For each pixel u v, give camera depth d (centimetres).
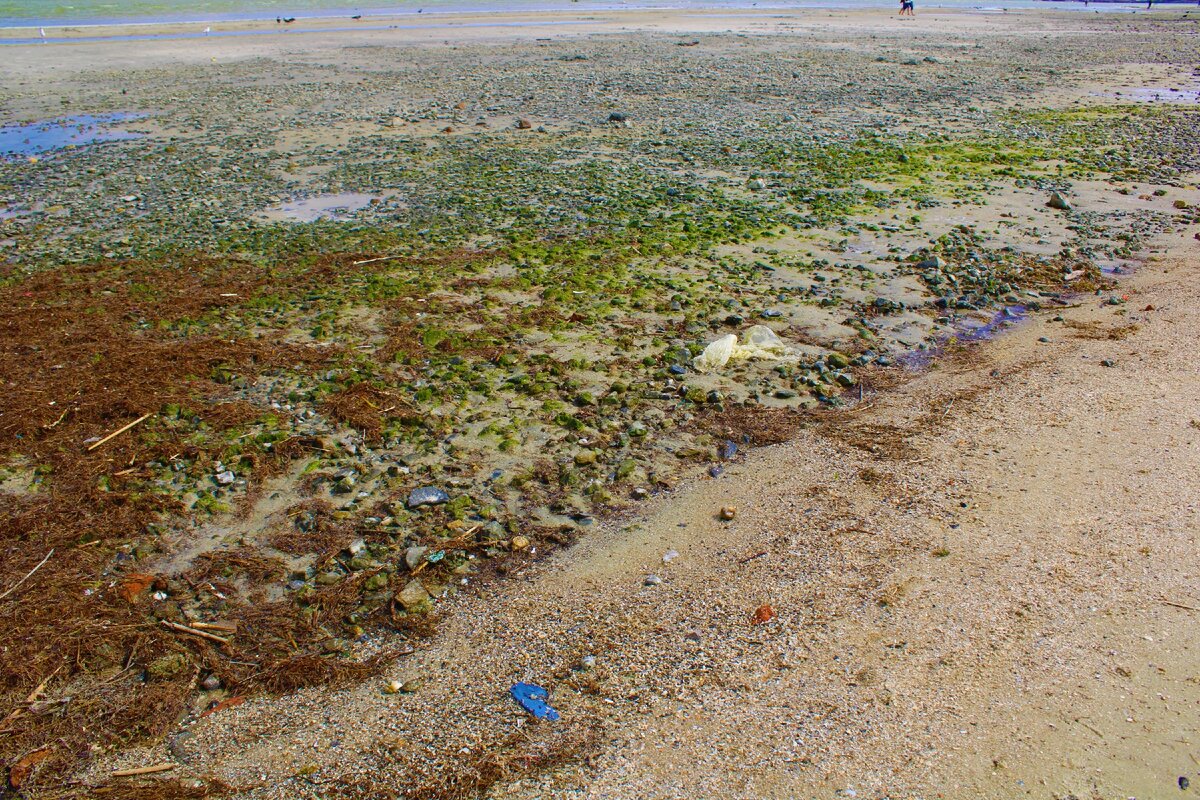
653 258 1203
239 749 463
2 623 545
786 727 460
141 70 2861
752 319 1005
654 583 580
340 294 1068
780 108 2300
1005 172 1667
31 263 1185
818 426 776
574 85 2606
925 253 1220
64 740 470
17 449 731
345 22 4259
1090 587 553
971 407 796
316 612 562
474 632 544
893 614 537
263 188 1559
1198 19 4978
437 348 923
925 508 644
